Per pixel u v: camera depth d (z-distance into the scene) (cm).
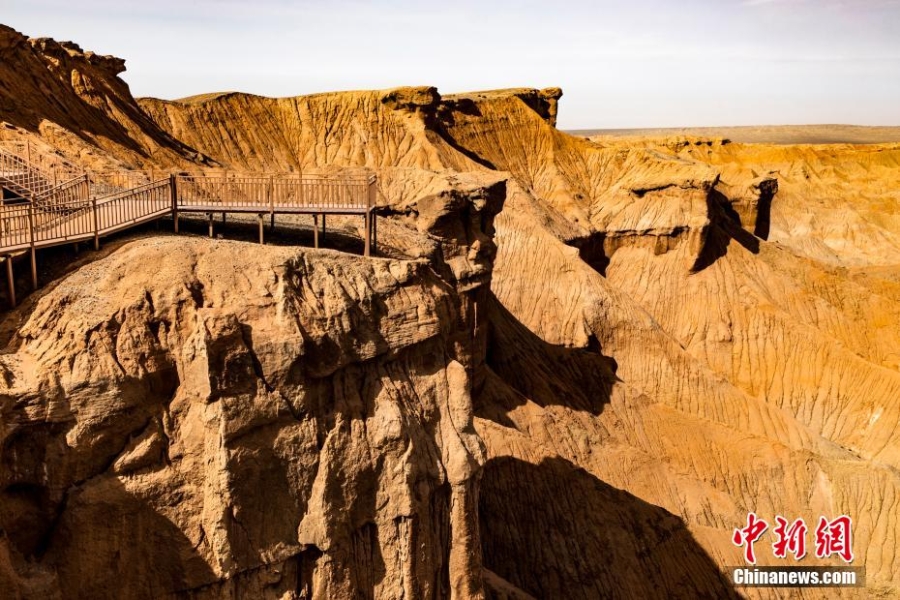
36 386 1719
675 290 7606
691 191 7862
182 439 1875
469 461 2325
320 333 2075
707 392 6175
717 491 4641
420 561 2202
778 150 15462
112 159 4722
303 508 2006
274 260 2119
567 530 3672
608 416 5288
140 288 1934
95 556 1759
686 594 3650
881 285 8488
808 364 6831
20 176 2855
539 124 10800
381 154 9100
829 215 13038
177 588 1848
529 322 6397
